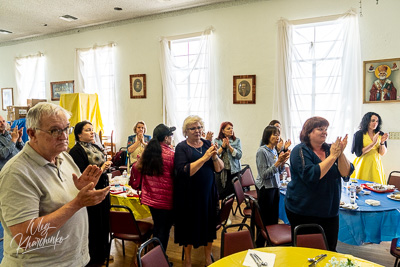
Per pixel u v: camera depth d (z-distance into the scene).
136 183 2.55
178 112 5.61
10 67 7.78
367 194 2.91
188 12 5.36
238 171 4.00
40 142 1.17
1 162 3.33
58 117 1.17
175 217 2.44
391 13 3.96
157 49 5.75
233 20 4.97
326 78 4.43
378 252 2.99
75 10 5.46
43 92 7.33
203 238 2.41
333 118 4.39
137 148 4.06
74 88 6.77
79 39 6.65
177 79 5.59
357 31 4.11
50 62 7.12
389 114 4.05
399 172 3.71
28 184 1.11
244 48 4.92
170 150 2.50
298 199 2.09
